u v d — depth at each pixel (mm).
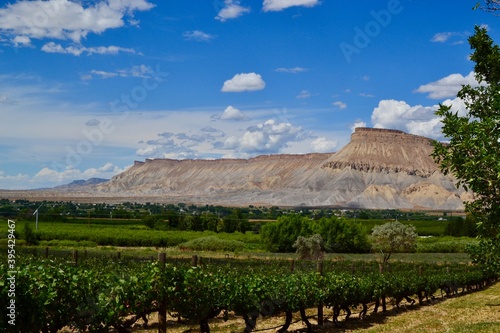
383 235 44156
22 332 8703
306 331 16109
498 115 15594
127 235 64188
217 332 15750
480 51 17906
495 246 18188
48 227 70812
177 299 11898
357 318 19562
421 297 25109
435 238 71750
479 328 14484
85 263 27109
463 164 14594
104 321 10227
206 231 81250
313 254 47812
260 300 14281
